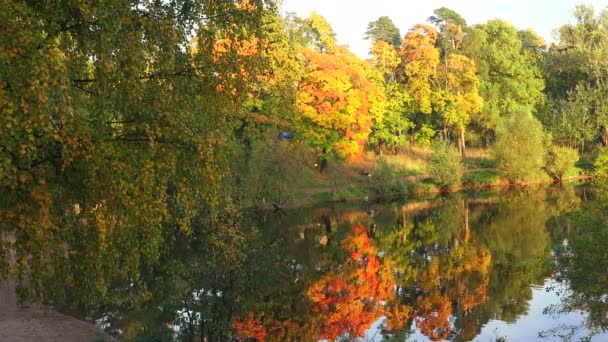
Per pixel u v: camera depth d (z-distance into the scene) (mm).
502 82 62469
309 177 46469
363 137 47656
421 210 40250
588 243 14172
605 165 49688
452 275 22469
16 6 6176
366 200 45156
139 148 7688
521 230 30594
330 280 22078
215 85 8898
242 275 18641
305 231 33125
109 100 7543
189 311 16203
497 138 52469
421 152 57469
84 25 7324
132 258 8164
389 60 60344
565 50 64812
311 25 50219
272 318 16859
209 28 9016
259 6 9367
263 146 37750
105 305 16562
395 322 16906
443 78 58438
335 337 15516
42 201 6719
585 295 14883
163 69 8258
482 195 46281
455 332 15711
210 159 7844
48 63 6301
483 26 66375
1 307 15914
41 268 7133
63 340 13375
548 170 52812
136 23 7957
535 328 15664
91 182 7328
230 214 18656
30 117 6090
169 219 8523
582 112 57438
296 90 42219
